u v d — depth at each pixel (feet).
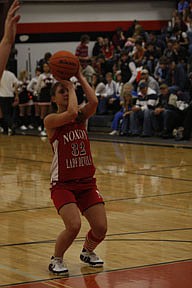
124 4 86.33
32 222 27.12
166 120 58.80
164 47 71.46
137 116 61.87
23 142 61.26
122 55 68.33
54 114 19.83
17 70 83.20
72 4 84.58
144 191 34.14
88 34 85.51
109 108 69.26
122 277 18.90
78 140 19.89
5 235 24.72
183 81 60.95
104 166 43.60
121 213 28.63
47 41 84.33
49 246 22.90
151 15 87.30
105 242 23.24
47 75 68.74
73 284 18.33
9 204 31.32
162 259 20.81
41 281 18.67
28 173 41.50
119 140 59.98
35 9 83.41
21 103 75.10
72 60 19.58
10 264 20.59
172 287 17.78
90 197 19.80
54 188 19.84
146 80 61.57
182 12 75.97
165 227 25.68
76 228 19.22
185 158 46.68
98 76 70.23
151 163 44.45
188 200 31.60
